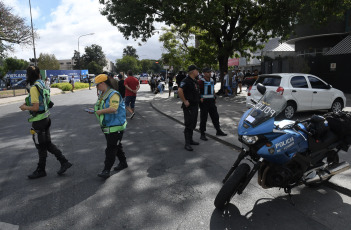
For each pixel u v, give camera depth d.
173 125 9.33
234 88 18.47
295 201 3.78
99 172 4.89
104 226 3.19
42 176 4.68
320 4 14.34
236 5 17.12
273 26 15.80
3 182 4.47
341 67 17.78
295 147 3.46
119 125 4.49
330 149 3.87
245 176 3.47
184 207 3.62
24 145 6.83
